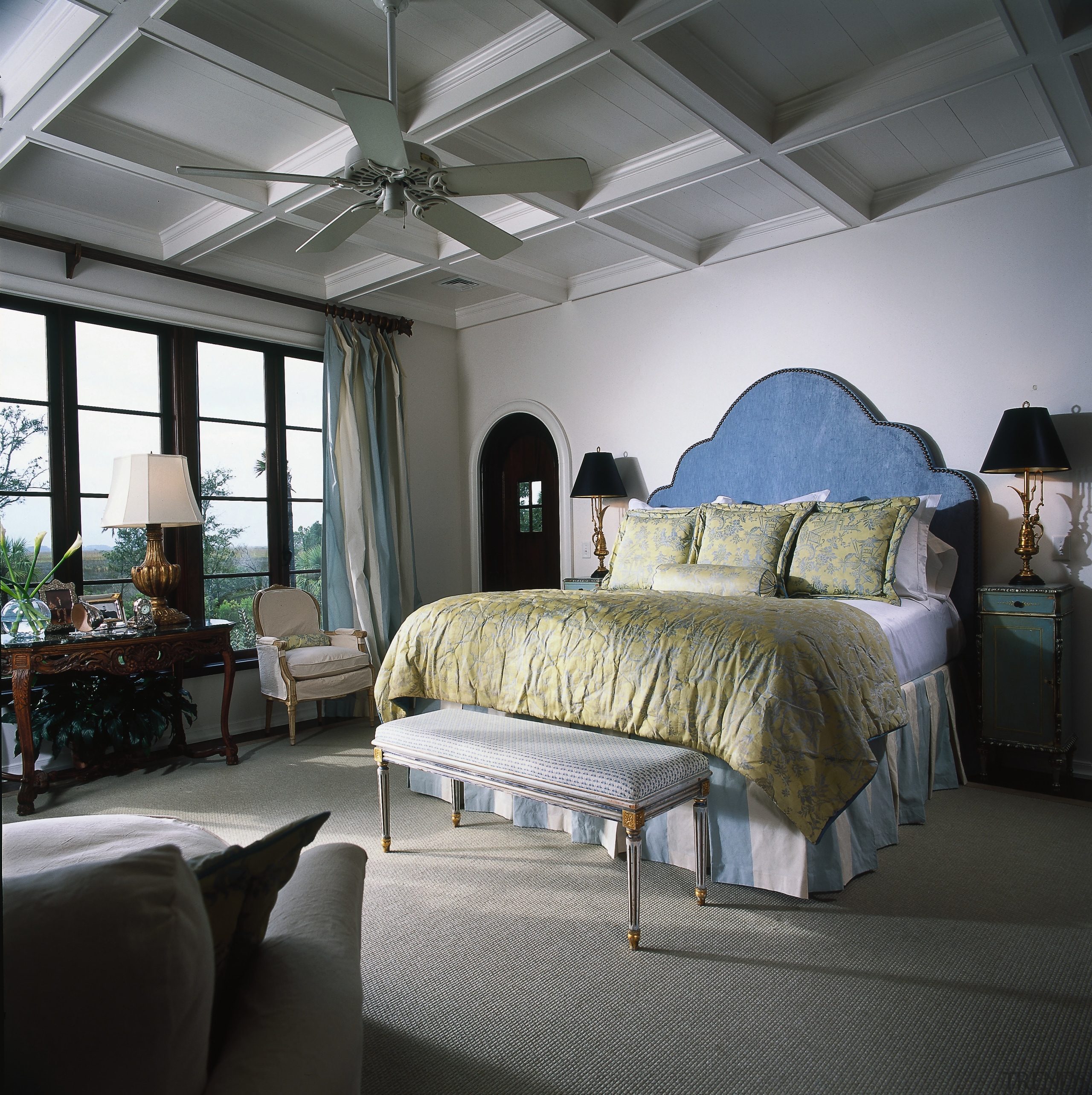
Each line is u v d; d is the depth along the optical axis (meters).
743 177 3.94
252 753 4.41
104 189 3.87
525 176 2.60
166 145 3.43
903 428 4.18
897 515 3.73
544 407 5.77
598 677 2.81
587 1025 1.91
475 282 5.44
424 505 6.02
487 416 6.12
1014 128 3.55
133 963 0.67
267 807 3.50
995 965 2.13
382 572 5.39
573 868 2.82
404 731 2.84
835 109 3.22
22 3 2.58
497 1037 1.88
